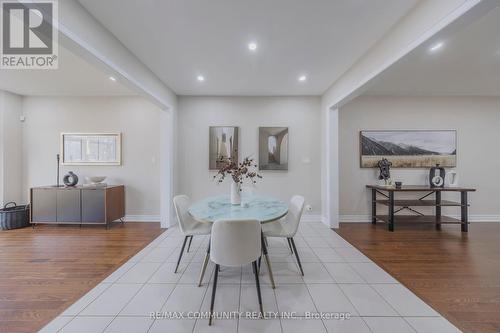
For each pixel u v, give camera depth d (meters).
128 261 2.65
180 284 2.16
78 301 1.89
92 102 4.45
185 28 2.26
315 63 3.02
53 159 4.43
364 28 2.26
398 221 3.85
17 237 3.48
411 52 2.01
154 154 4.46
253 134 4.41
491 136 4.43
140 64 2.96
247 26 2.24
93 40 2.07
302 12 2.03
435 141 4.44
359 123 4.47
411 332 1.56
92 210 3.91
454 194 4.45
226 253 1.72
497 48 2.62
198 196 4.42
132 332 1.56
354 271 2.41
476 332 1.56
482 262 2.62
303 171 4.41
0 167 4.09
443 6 1.64
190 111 4.41
